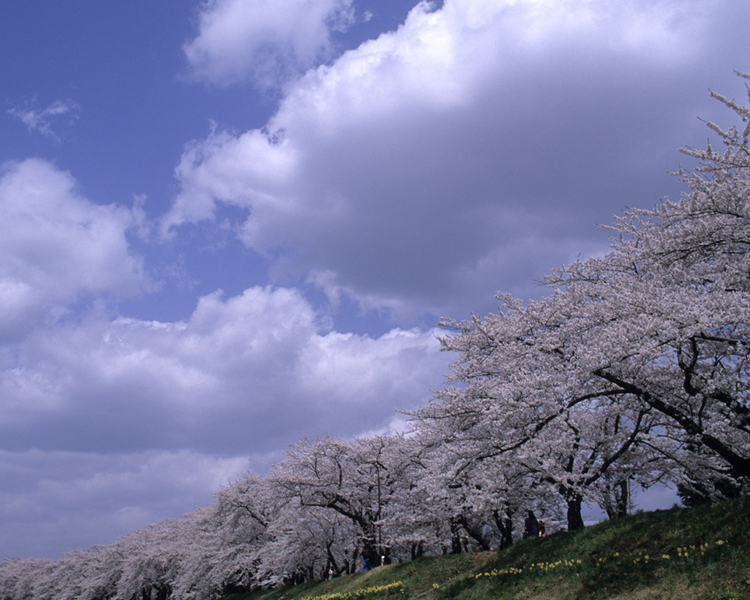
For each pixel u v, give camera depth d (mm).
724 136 12977
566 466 17375
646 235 15430
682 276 14523
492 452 16484
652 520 14484
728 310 12117
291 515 33969
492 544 29688
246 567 40062
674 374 14344
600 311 14797
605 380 15258
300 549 33406
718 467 15211
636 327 12711
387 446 30922
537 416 15578
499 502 19578
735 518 12031
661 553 12477
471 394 17828
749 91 12195
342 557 35375
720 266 14156
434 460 19703
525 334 17625
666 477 17141
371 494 32031
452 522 25453
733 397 13586
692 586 10500
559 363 15664
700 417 13578
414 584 21500
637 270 17391
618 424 17484
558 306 16719
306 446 31844
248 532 40594
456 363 19297
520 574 15391
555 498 21078
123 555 62625
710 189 13633
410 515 27000
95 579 62406
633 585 11781
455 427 18750
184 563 47594
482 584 16109
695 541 12117
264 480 37125
